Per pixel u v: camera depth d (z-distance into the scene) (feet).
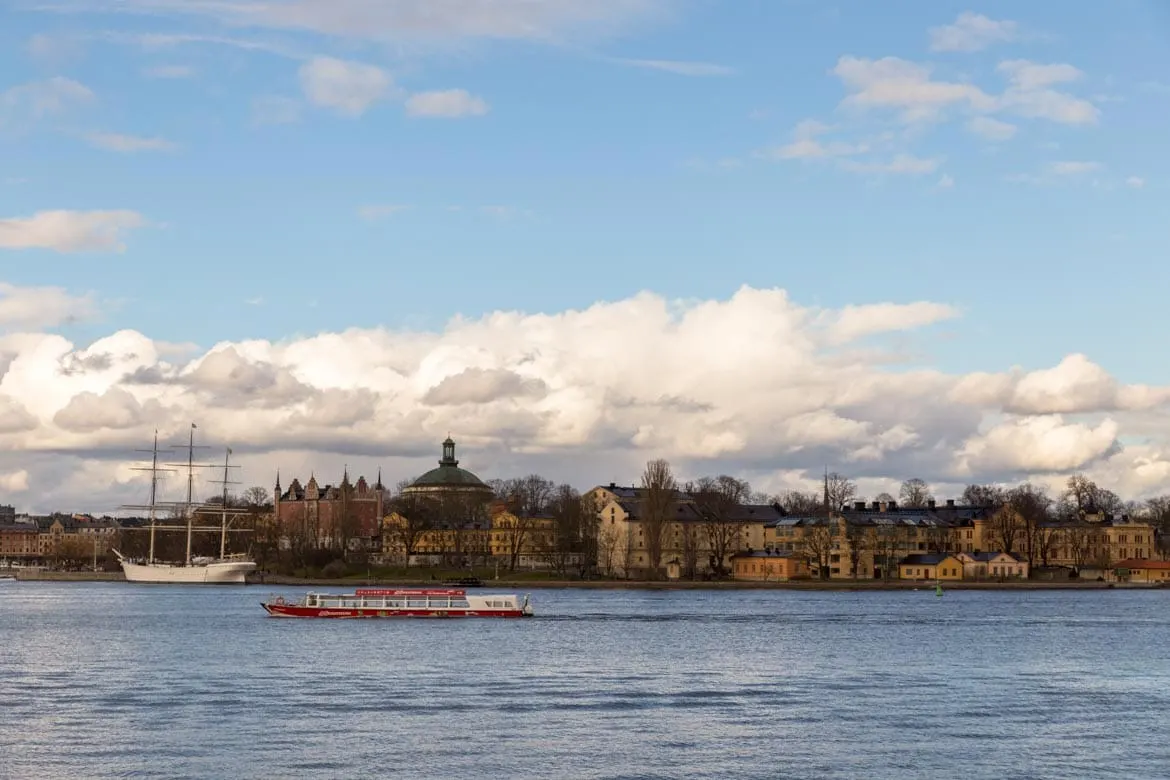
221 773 335.67
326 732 386.93
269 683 491.31
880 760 355.97
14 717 411.13
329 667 544.62
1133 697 468.34
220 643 653.71
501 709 430.20
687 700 453.58
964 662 581.94
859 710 434.30
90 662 564.71
